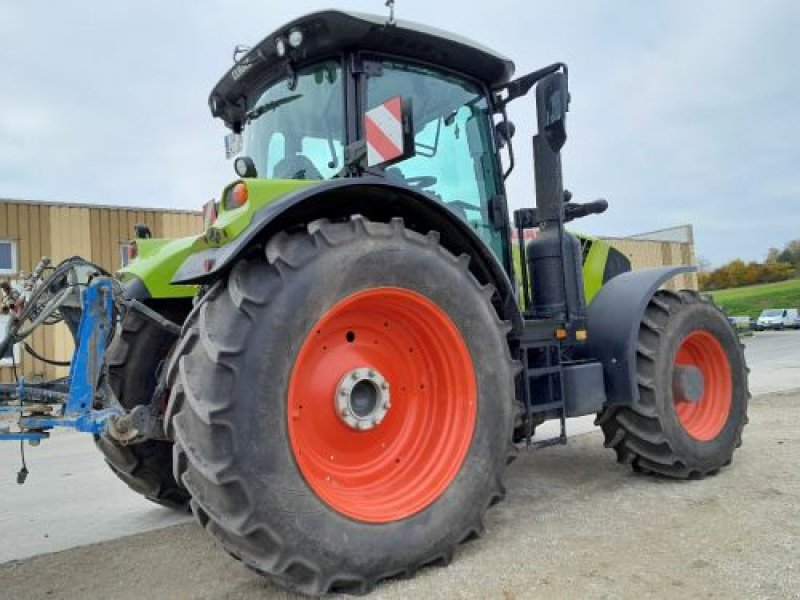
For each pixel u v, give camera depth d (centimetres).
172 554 323
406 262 280
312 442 270
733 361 435
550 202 400
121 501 450
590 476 429
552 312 393
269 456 238
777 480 394
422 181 353
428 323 294
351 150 313
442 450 292
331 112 334
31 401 307
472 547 300
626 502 362
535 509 357
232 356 237
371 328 291
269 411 239
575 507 358
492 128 394
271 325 244
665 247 2353
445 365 299
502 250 392
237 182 268
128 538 355
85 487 501
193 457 232
